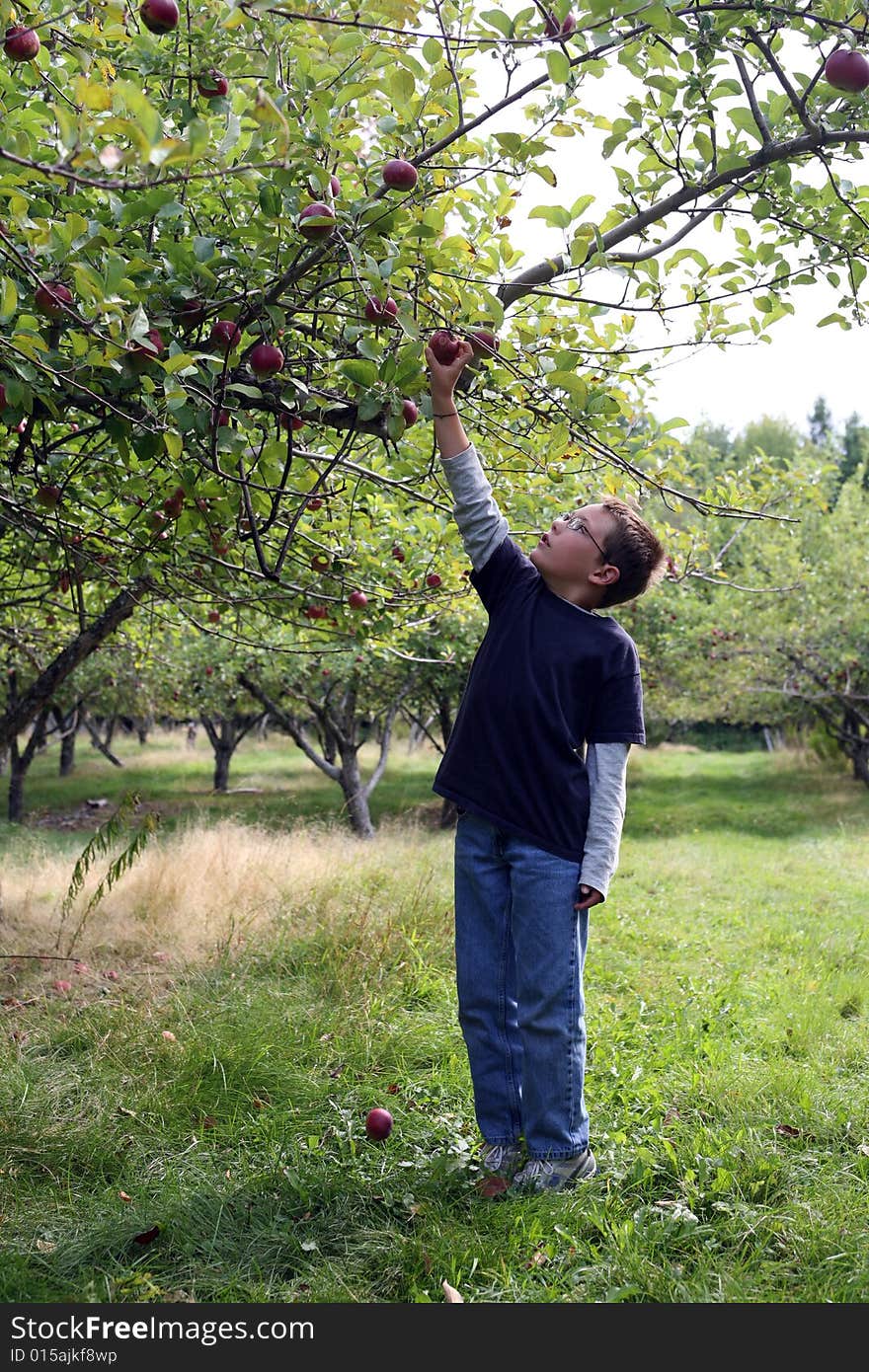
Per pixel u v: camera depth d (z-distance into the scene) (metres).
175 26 1.85
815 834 12.32
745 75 2.36
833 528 15.48
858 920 6.52
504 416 2.80
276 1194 2.50
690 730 32.31
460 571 4.36
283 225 2.09
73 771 22.11
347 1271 2.18
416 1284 2.11
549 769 2.41
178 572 3.62
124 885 6.20
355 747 12.24
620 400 2.88
